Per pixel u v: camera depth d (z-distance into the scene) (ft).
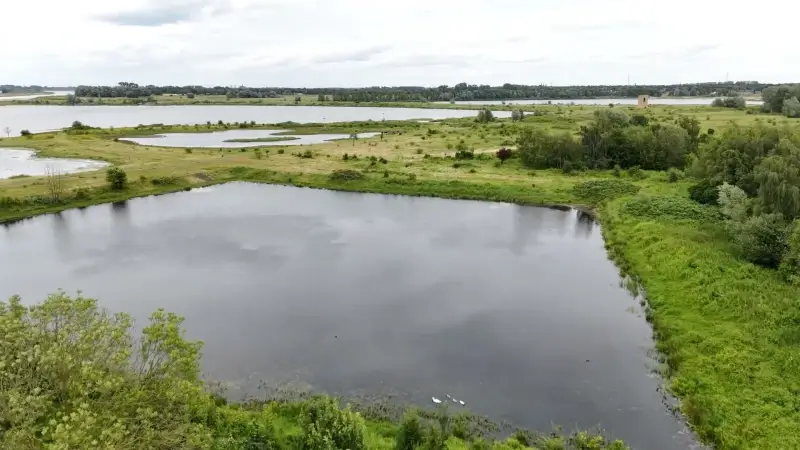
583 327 110.32
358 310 118.93
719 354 89.40
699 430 75.51
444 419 74.79
